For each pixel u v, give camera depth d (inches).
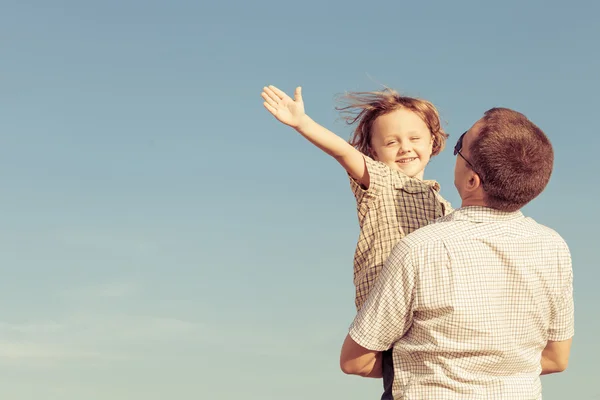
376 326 99.2
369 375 108.3
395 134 138.4
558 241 101.0
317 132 113.8
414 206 119.6
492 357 96.0
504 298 96.2
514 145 96.0
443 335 95.8
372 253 117.5
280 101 113.8
